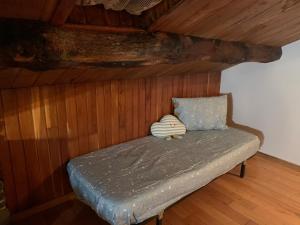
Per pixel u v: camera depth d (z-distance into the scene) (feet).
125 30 4.38
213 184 7.20
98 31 4.00
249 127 9.29
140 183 4.95
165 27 4.76
